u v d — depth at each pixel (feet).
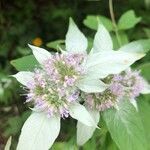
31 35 0.89
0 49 0.85
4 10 0.93
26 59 0.35
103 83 0.30
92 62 0.31
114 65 0.30
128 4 0.89
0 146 0.60
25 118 0.39
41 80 0.31
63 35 0.88
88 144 0.37
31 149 0.30
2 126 0.65
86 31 0.83
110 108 0.33
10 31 0.89
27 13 0.92
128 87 0.34
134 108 0.33
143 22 0.84
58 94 0.30
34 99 0.31
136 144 0.32
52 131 0.30
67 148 0.36
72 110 0.30
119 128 0.32
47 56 0.32
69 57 0.31
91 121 0.30
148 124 0.36
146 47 0.37
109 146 0.37
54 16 0.89
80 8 0.91
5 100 0.69
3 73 0.75
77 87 0.30
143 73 0.42
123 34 0.50
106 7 0.89
